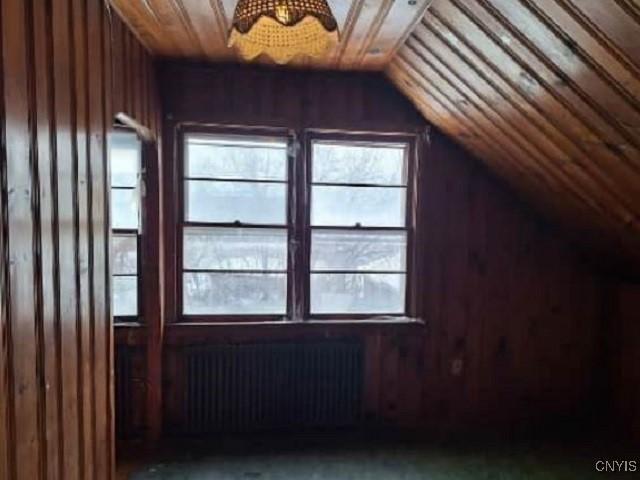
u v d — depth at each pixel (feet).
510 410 13.28
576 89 6.90
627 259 11.60
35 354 4.73
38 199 4.78
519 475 10.67
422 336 12.84
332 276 12.68
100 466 6.84
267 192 12.31
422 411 12.98
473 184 12.85
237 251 12.29
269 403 12.27
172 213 11.85
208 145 12.07
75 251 5.76
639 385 12.18
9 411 4.24
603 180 8.86
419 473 10.67
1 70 4.09
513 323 13.21
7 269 4.18
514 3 6.11
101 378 6.82
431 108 11.47
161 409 11.87
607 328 13.30
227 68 11.74
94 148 6.47
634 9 4.93
